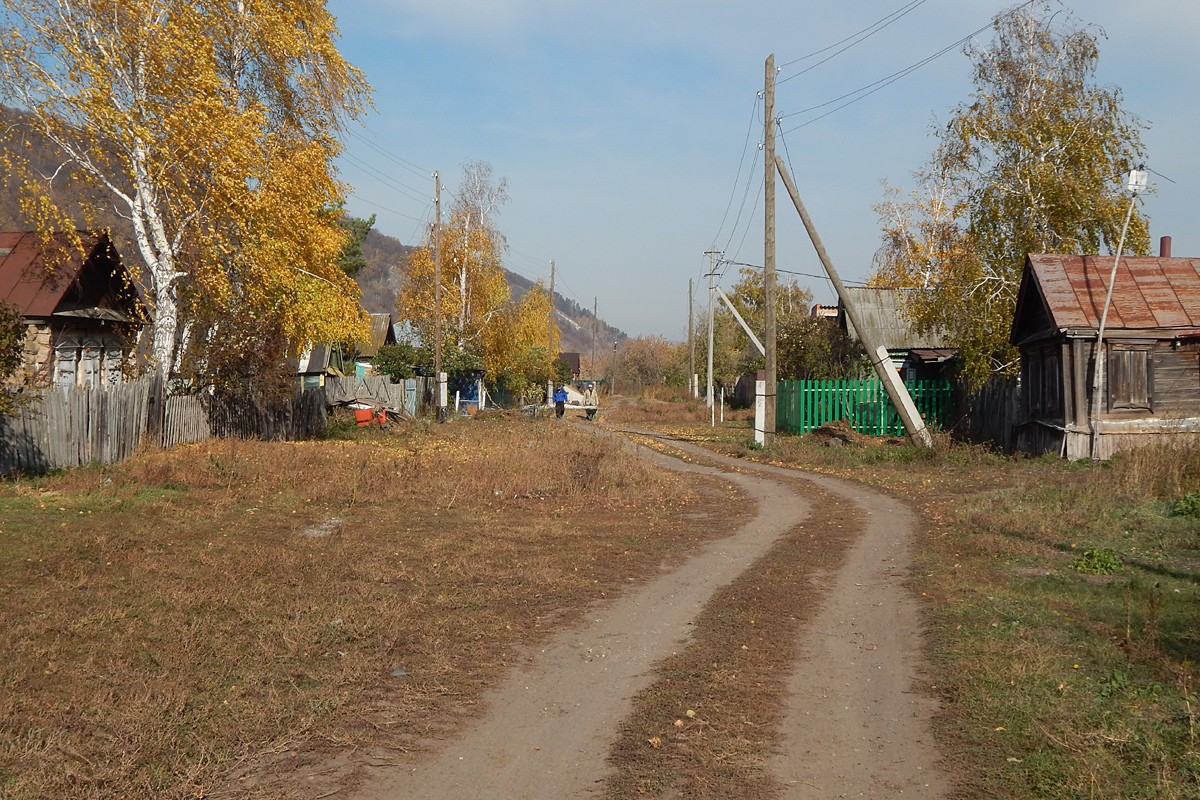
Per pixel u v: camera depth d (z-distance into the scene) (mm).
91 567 9195
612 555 10914
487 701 5898
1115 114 24688
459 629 7492
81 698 5547
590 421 45031
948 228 28656
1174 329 18797
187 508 13391
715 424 43375
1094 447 18578
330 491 15203
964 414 27234
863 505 15172
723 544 11766
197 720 5328
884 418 29469
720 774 4773
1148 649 6516
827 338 36938
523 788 4602
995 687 5988
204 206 21156
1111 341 18859
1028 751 4961
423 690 6035
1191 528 10992
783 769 4844
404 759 4949
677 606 8477
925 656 6832
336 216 26750
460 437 29469
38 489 14211
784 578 9656
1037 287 20109
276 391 24031
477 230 50312
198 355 21797
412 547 11008
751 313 65438
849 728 5430
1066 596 8305
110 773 4559
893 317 36562
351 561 9992
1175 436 16125
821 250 23672
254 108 22188
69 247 21859
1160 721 5223
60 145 19469
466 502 14969
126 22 19688
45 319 21062
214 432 22906
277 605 7973
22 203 19250
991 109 25609
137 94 19844
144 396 19047
